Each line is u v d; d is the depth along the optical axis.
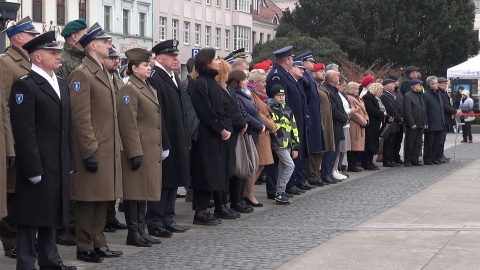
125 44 51.97
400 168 18.94
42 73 7.65
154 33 56.19
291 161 12.79
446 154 23.31
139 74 9.32
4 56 8.51
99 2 48.78
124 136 9.11
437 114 19.77
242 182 12.03
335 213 11.78
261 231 10.33
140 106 9.24
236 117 10.96
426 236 9.66
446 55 62.72
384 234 9.86
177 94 10.05
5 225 8.77
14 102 7.46
